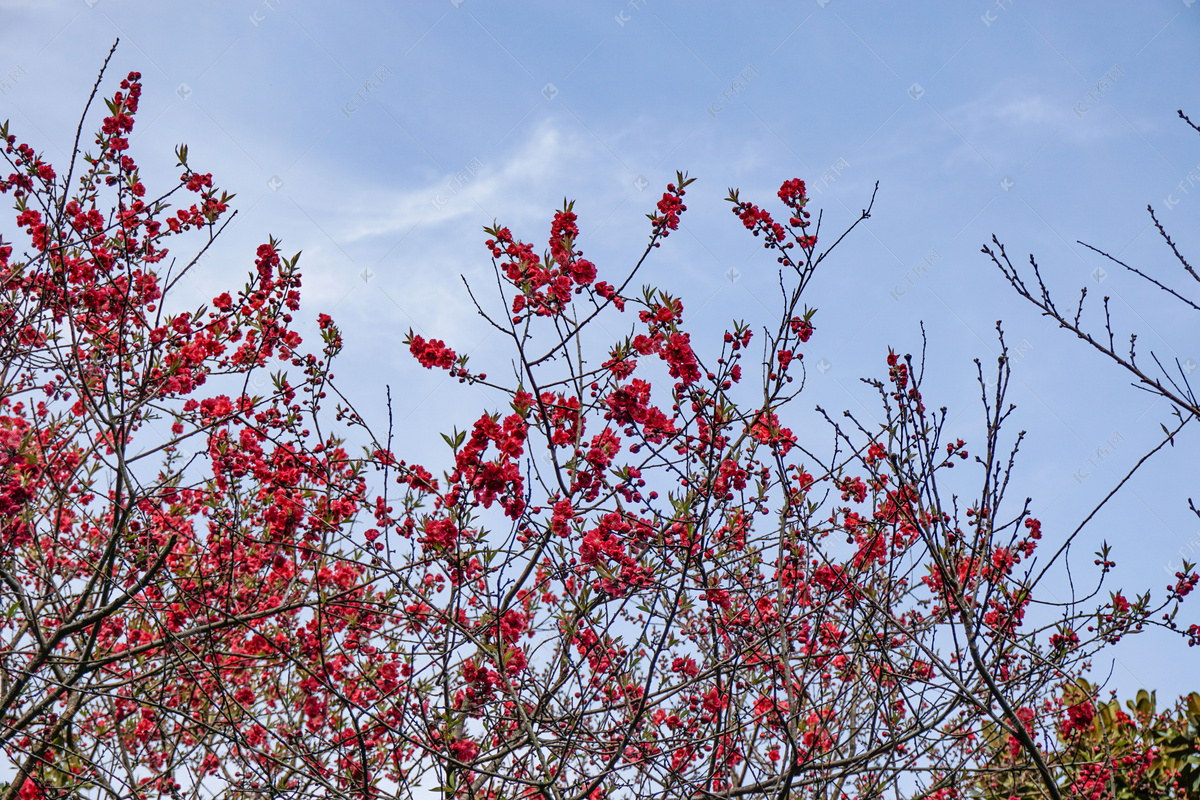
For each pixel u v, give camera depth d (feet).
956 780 13.60
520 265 14.33
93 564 14.48
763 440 15.03
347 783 12.34
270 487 14.58
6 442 13.37
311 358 16.43
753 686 13.94
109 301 16.12
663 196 14.93
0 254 15.98
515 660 12.22
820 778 11.60
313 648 13.32
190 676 14.23
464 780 11.51
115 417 13.69
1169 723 20.72
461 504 11.81
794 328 14.58
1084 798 15.76
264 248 16.75
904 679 12.34
